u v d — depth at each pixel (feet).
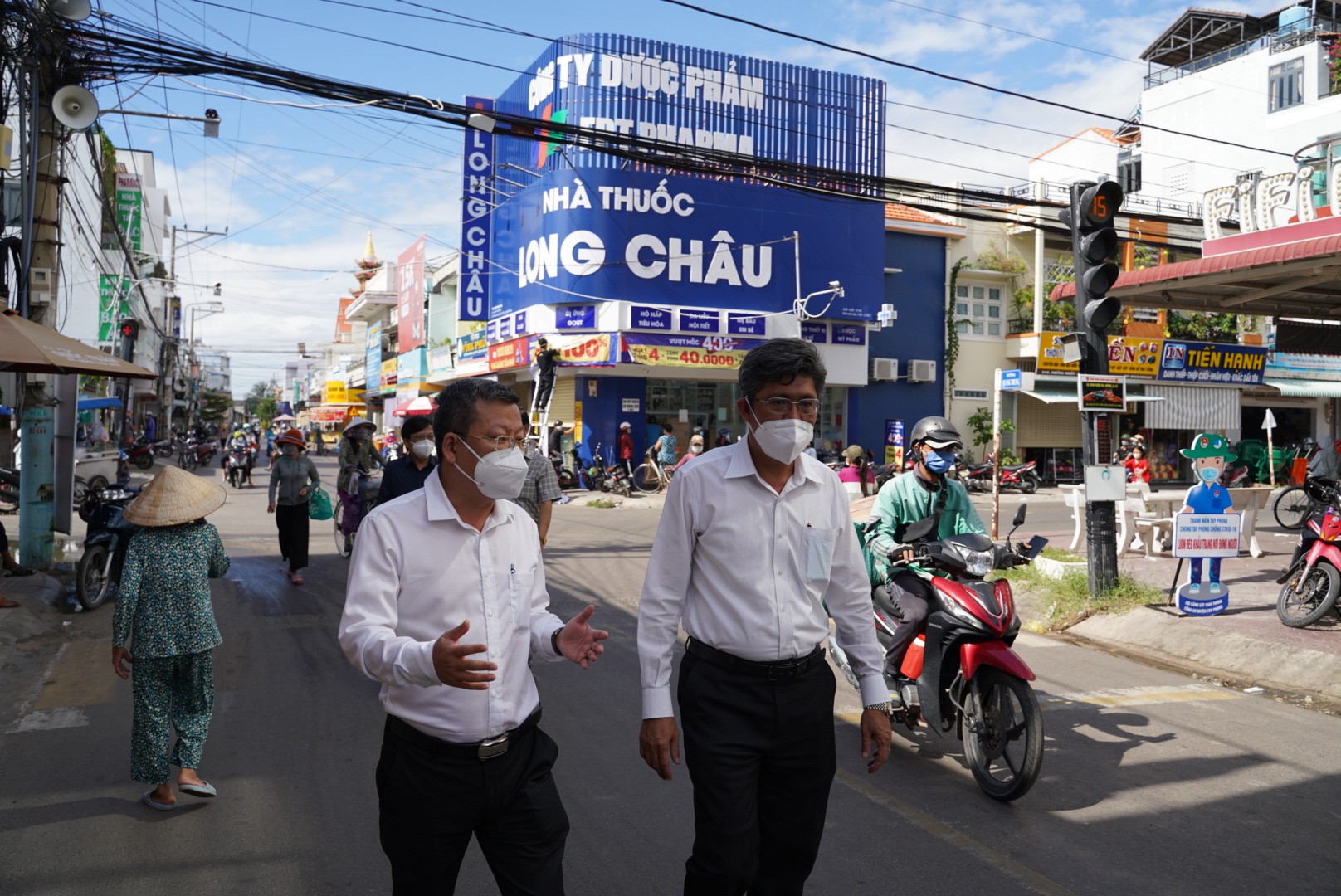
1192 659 24.22
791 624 9.29
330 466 131.64
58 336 28.96
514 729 8.20
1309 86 100.78
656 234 75.15
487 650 7.98
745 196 77.30
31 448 33.37
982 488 80.53
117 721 18.54
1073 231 29.71
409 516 8.05
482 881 12.09
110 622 27.30
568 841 13.08
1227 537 26.40
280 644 24.79
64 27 30.45
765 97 77.56
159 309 161.27
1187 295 43.19
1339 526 24.71
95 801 14.48
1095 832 13.64
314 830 13.46
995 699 15.07
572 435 80.59
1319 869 12.53
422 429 22.76
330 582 33.91
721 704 9.23
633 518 60.13
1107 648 25.68
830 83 79.61
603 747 16.96
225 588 32.68
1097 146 104.73
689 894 9.18
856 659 9.92
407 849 8.05
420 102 34.17
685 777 15.55
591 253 74.02
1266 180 37.32
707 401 81.87
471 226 86.22
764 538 9.32
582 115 73.56
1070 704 20.16
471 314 86.43
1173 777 15.90
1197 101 110.52
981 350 90.12
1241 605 28.30
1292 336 48.29
